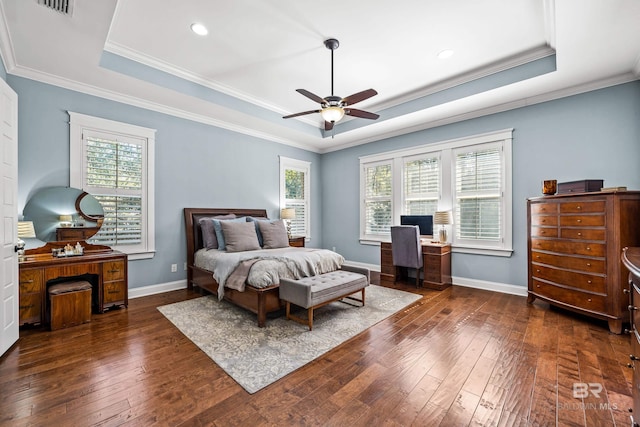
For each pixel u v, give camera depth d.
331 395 1.74
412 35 2.78
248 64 3.33
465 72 3.53
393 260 4.53
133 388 1.80
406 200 5.05
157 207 3.95
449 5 2.37
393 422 1.51
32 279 2.69
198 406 1.64
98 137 3.47
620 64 2.88
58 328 2.69
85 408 1.61
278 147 5.56
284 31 2.71
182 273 4.20
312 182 6.29
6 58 2.69
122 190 3.65
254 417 1.55
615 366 2.03
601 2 2.02
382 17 2.52
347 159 5.98
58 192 3.17
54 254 3.04
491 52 3.08
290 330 2.70
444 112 4.18
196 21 2.56
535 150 3.70
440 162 4.59
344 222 6.04
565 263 2.98
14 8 2.10
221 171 4.66
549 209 3.16
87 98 3.38
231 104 4.08
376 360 2.15
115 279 3.20
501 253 3.98
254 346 2.37
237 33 2.74
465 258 4.34
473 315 3.09
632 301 1.27
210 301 3.57
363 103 4.48
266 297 2.84
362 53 3.10
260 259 3.14
